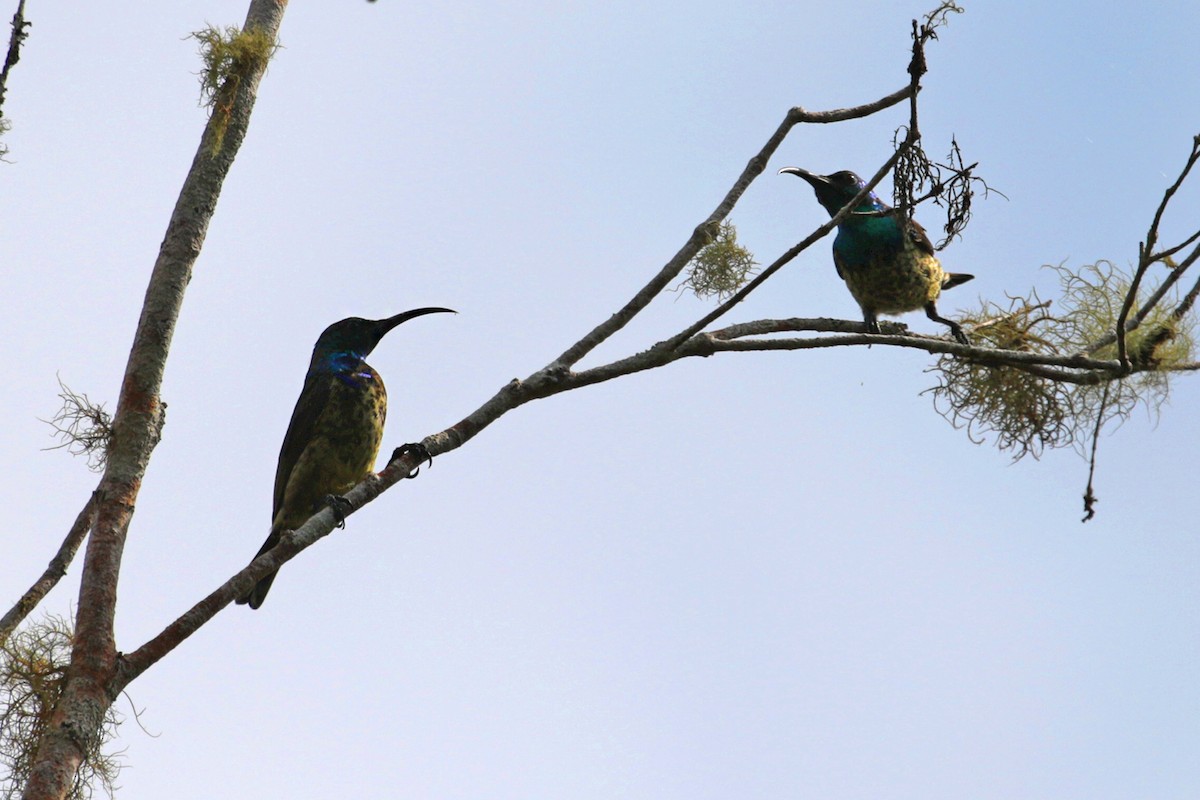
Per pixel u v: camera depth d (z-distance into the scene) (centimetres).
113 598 827
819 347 1066
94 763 831
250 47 1005
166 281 921
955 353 1098
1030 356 1111
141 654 811
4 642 855
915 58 1008
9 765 830
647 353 1013
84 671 796
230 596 845
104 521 847
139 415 884
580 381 990
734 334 1092
